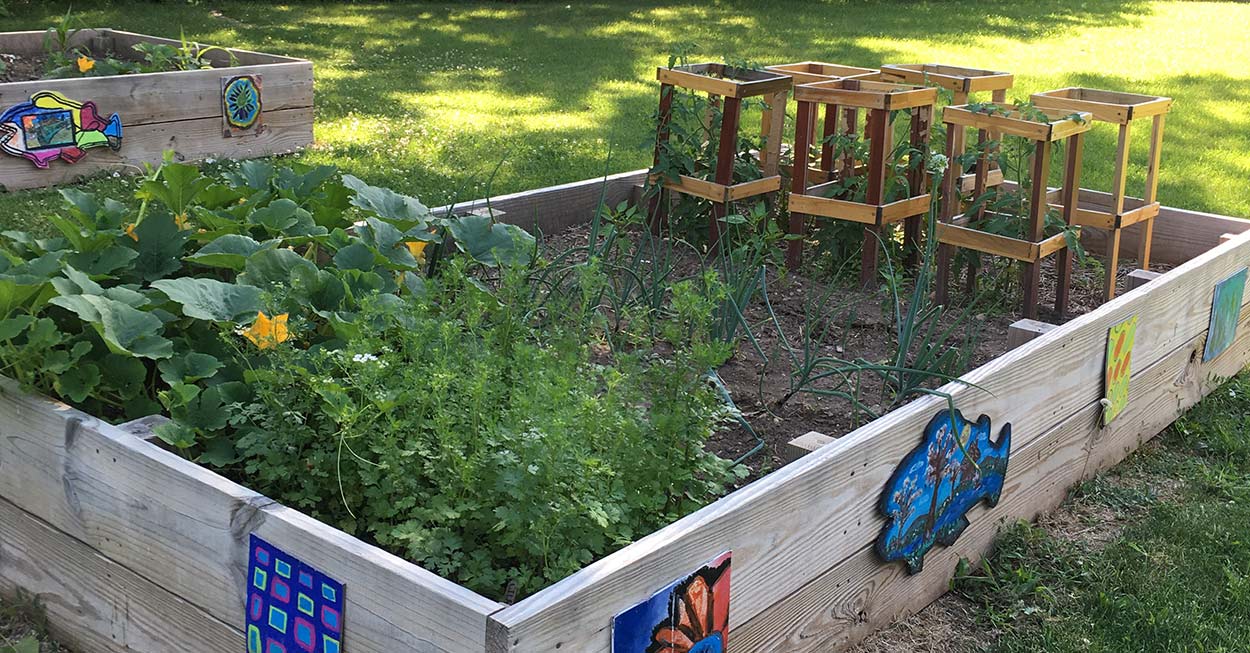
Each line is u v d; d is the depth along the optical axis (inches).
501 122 341.7
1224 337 173.9
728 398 120.1
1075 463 140.8
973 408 115.8
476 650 71.8
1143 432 156.3
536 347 122.6
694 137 200.2
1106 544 131.5
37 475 105.2
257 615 87.0
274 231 135.9
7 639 107.5
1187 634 114.2
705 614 86.7
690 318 132.5
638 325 124.1
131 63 311.3
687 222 196.7
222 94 273.9
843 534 102.2
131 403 108.3
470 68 447.5
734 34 587.5
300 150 291.9
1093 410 140.8
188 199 139.4
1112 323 138.3
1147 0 803.4
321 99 363.3
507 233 146.3
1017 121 162.6
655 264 149.7
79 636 105.9
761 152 210.4
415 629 75.7
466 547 91.4
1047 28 647.1
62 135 246.1
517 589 87.4
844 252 188.7
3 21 497.4
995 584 121.5
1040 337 127.9
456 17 612.1
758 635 94.6
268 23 551.8
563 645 74.2
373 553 78.7
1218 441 159.0
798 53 529.0
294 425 98.0
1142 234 185.5
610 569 76.9
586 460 86.0
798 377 141.3
